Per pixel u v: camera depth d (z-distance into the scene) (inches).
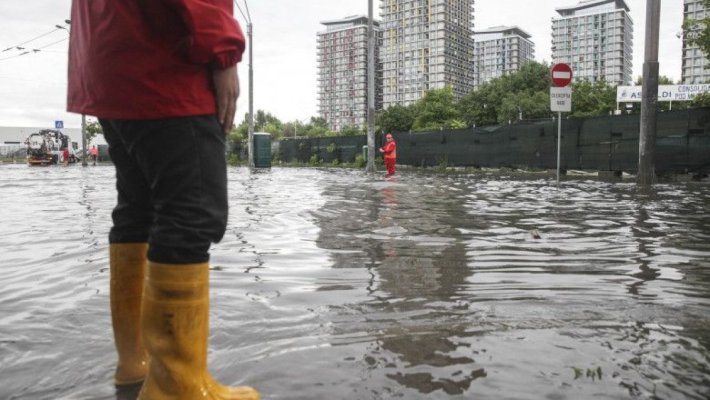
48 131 1585.9
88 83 55.7
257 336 82.4
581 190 394.0
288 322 89.8
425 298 106.7
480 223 221.9
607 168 577.3
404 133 957.8
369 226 212.8
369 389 62.8
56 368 70.3
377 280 122.7
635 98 1859.0
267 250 160.2
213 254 152.7
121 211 66.3
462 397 60.7
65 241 175.2
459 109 2230.6
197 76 54.1
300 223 222.1
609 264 140.6
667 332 84.3
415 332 84.7
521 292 111.7
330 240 179.0
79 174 799.1
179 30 52.2
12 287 114.5
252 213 258.4
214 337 81.7
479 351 75.7
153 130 53.5
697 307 99.4
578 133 614.2
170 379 55.0
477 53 5797.2
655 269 134.3
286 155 1445.6
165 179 54.4
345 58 6304.1
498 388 63.1
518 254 155.1
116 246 66.1
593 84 2192.4
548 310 97.6
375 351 75.8
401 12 5605.3
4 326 87.6
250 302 102.3
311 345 78.4
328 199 336.8
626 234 190.9
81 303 101.5
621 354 74.4
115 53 52.8
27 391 63.3
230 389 59.7
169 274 54.5
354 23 6441.9
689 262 142.8
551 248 164.4
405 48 5610.2
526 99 1958.7
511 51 5664.4
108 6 53.1
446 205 297.0
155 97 52.5
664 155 505.4
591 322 90.0
